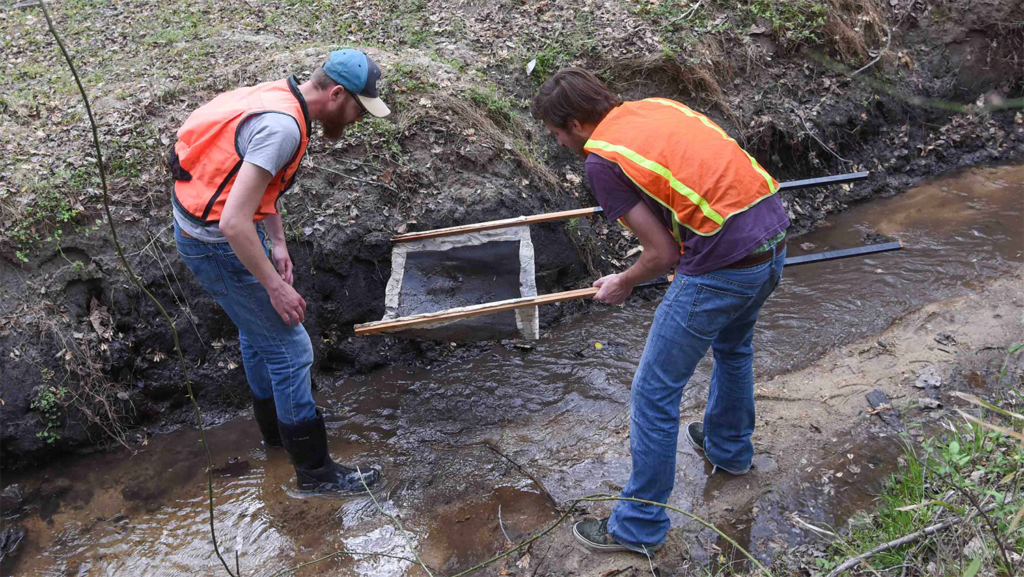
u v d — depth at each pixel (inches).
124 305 142.2
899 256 177.0
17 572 114.0
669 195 86.8
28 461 133.7
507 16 209.2
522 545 106.3
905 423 127.0
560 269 170.6
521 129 178.9
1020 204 194.1
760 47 211.3
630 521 103.7
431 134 167.2
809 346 150.3
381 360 156.9
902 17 234.2
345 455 134.2
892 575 94.6
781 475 119.7
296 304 101.7
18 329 134.6
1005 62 233.6
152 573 112.6
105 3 227.0
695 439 126.9
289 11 217.6
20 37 208.8
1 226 139.4
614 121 91.7
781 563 103.7
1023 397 124.5
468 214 160.9
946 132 225.0
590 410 140.3
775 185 93.0
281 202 152.4
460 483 125.8
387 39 200.5
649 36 201.8
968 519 93.1
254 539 117.3
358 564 111.5
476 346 160.7
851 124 214.5
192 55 189.3
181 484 130.0
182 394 145.0
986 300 156.3
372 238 154.6
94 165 150.0
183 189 98.5
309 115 100.0
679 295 92.3
